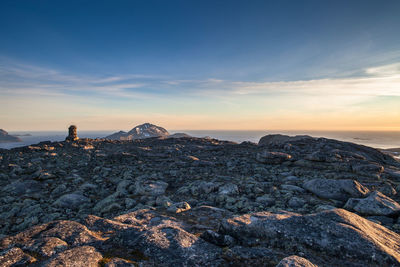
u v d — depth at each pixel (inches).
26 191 657.6
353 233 197.6
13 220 480.7
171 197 575.8
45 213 507.5
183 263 183.0
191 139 1941.4
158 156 1192.2
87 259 183.6
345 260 177.8
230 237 228.5
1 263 181.6
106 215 483.5
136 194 611.5
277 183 639.1
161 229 240.5
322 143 1234.0
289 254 193.3
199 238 227.1
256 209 445.4
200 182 653.9
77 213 512.7
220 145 1603.1
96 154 1217.4
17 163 953.5
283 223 226.2
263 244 214.5
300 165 856.3
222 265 183.2
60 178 786.2
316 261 179.8
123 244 219.0
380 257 172.2
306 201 476.4
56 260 177.6
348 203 423.8
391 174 693.9
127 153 1173.1
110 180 761.6
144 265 182.2
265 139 2066.9
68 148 1344.7
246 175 769.6
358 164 755.4
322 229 208.4
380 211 366.6
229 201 501.7
